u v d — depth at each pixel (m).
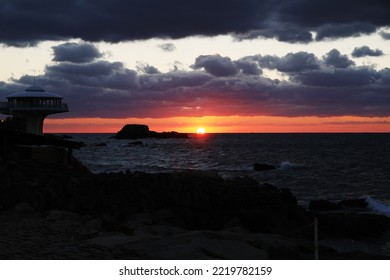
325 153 110.25
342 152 114.12
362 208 32.00
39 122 66.12
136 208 21.59
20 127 76.44
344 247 20.91
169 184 23.47
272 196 24.17
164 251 10.48
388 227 23.78
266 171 63.72
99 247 11.16
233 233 12.88
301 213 23.36
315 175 58.31
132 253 10.62
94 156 102.38
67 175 24.27
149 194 22.77
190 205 22.64
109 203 21.55
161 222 19.30
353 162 82.00
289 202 26.00
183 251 10.41
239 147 143.12
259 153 111.12
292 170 65.12
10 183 20.77
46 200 21.06
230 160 89.12
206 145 161.38
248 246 10.95
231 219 21.11
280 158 93.62
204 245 10.95
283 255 11.98
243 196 23.45
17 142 29.77
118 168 67.38
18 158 28.45
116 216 20.89
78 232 13.42
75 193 21.86
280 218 22.67
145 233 14.09
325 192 42.94
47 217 16.02
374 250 20.52
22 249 11.07
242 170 65.31
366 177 55.94
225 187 24.36
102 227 14.84
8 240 12.01
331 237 22.59
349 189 45.03
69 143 31.12
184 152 118.81
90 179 23.28
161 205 22.50
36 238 12.39
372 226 23.31
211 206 22.83
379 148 134.25
